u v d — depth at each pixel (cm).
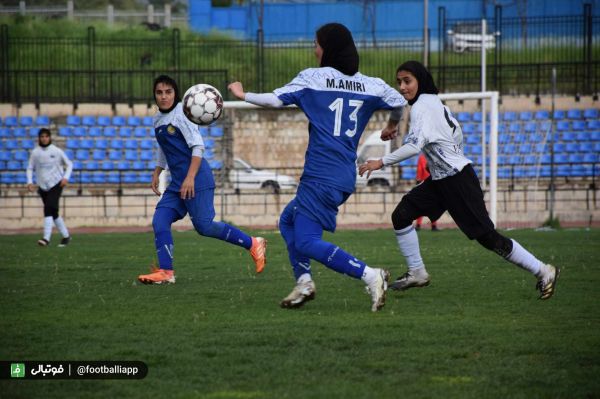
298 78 2116
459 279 2858
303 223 2127
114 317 2105
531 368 1552
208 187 2734
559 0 11362
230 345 1758
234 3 13125
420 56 10575
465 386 1434
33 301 2394
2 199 7531
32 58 10188
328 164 2106
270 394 1394
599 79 9769
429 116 2248
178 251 4178
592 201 7406
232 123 8331
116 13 13025
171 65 10531
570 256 3678
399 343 1762
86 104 8994
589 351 1683
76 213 7494
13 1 13500
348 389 1418
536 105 8900
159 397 1390
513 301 2348
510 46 10806
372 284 2144
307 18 11675
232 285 2748
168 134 2711
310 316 2102
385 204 7369
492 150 6038
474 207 2292
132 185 8300
